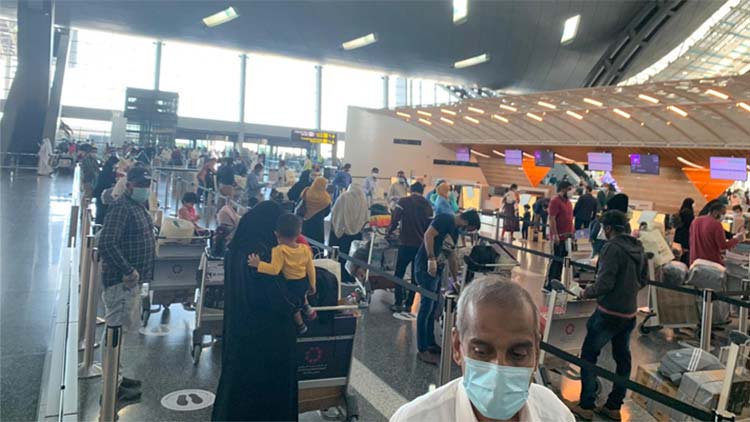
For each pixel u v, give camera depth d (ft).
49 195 48.65
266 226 11.05
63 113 125.18
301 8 78.28
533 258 43.24
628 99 62.64
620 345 14.51
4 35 89.86
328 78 151.74
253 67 141.28
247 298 10.53
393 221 24.07
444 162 108.17
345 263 26.40
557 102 71.10
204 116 136.26
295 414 10.92
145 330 19.17
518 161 96.84
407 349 18.88
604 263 14.03
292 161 112.98
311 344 12.57
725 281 23.41
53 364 10.06
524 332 4.44
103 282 13.78
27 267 23.49
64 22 83.25
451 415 4.58
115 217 13.58
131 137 99.60
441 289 19.07
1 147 71.31
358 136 103.96
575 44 103.35
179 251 20.24
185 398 13.93
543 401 4.98
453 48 96.43
